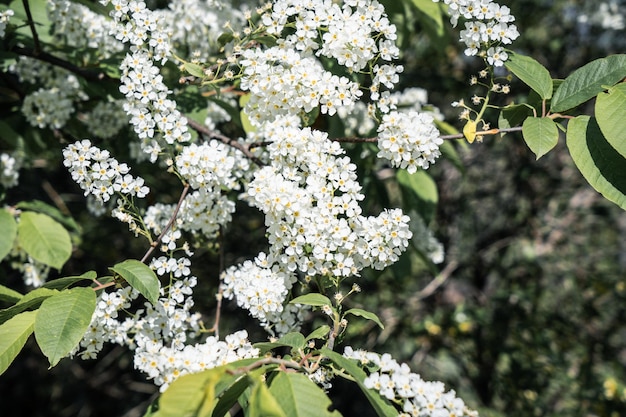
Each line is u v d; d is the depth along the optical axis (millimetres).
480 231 2242
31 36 1103
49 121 1098
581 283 2141
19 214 1069
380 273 1168
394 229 777
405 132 786
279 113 826
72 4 1067
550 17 2158
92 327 775
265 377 698
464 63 2145
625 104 749
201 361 712
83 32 1084
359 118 1174
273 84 811
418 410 675
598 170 768
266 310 780
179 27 1055
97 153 797
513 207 2184
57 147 1226
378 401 671
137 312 797
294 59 808
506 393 1916
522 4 2094
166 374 714
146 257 808
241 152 942
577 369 2105
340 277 805
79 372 2363
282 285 785
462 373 2053
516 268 2170
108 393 2439
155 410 709
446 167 2213
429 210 1146
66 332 706
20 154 1143
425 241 1149
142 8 861
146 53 866
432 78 1730
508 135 2016
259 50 823
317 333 738
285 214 771
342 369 728
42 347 698
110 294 779
